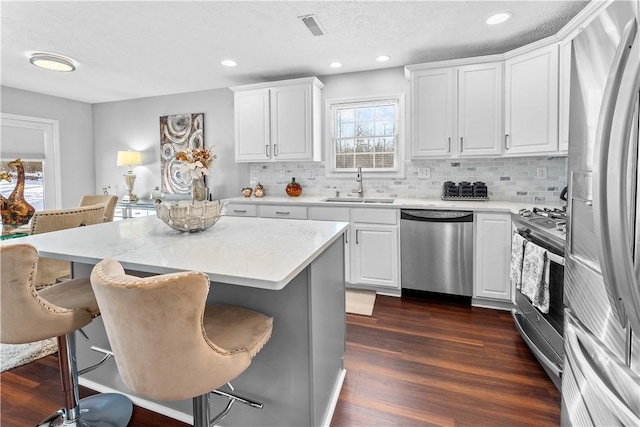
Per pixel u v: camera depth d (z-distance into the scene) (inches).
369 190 151.2
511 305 109.7
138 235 66.8
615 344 35.3
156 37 109.8
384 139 149.6
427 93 124.1
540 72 104.0
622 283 31.3
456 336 93.6
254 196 161.0
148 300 32.5
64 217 93.6
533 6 91.7
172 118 185.0
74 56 126.6
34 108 177.8
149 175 194.9
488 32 107.5
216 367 37.4
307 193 161.6
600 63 38.3
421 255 119.1
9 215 170.6
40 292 56.3
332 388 66.4
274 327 53.5
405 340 91.5
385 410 64.5
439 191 140.6
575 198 45.2
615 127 31.1
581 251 43.6
